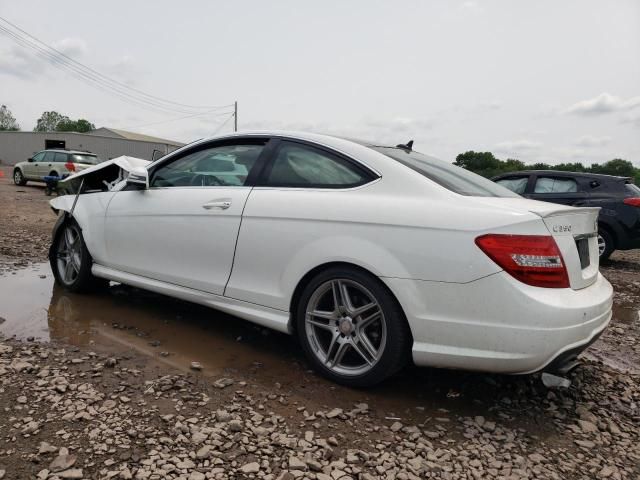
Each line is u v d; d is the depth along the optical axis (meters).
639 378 3.32
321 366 2.91
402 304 2.56
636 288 6.42
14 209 10.79
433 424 2.50
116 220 3.95
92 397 2.49
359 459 2.14
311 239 2.86
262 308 3.12
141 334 3.50
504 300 2.35
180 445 2.14
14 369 2.75
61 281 4.50
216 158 3.57
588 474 2.17
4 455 1.99
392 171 2.80
